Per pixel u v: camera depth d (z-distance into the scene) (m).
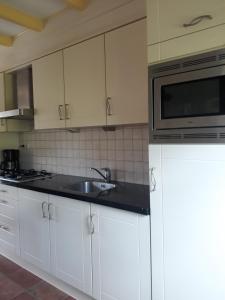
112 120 1.92
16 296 2.10
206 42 1.22
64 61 2.24
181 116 1.34
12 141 3.38
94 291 1.86
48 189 2.10
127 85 1.81
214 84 1.22
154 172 1.46
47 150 3.02
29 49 2.62
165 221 1.43
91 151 2.56
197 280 1.33
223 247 1.23
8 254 2.71
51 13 2.35
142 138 2.17
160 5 1.37
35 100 2.56
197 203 1.30
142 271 1.56
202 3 1.22
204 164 1.27
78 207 1.91
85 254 1.89
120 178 2.34
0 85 2.98
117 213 1.66
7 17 2.24
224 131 1.19
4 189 2.61
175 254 1.40
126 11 1.80
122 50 1.82
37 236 2.28
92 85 2.04
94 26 2.02
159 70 1.40
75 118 2.19
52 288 2.21
